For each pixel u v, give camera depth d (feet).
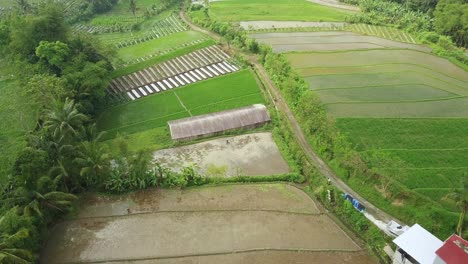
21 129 197.36
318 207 167.02
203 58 298.97
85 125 220.43
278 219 162.09
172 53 304.91
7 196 149.69
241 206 168.35
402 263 133.80
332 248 149.38
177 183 177.68
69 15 385.70
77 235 155.94
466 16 305.94
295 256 146.92
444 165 183.11
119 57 302.45
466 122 213.46
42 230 150.41
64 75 220.84
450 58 286.87
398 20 346.74
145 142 209.77
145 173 176.76
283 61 264.31
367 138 202.59
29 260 134.51
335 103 233.76
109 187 174.19
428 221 150.82
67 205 160.66
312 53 298.76
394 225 150.82
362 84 254.88
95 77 224.12
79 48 251.60
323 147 191.83
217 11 398.21
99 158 171.01
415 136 203.72
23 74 230.68
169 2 420.36
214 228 158.71
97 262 145.28
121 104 246.27
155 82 270.26
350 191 172.04
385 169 173.68
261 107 223.71
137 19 388.57
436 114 221.66
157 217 164.04
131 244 152.25
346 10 399.03
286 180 181.68
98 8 405.59
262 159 196.24
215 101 245.45
